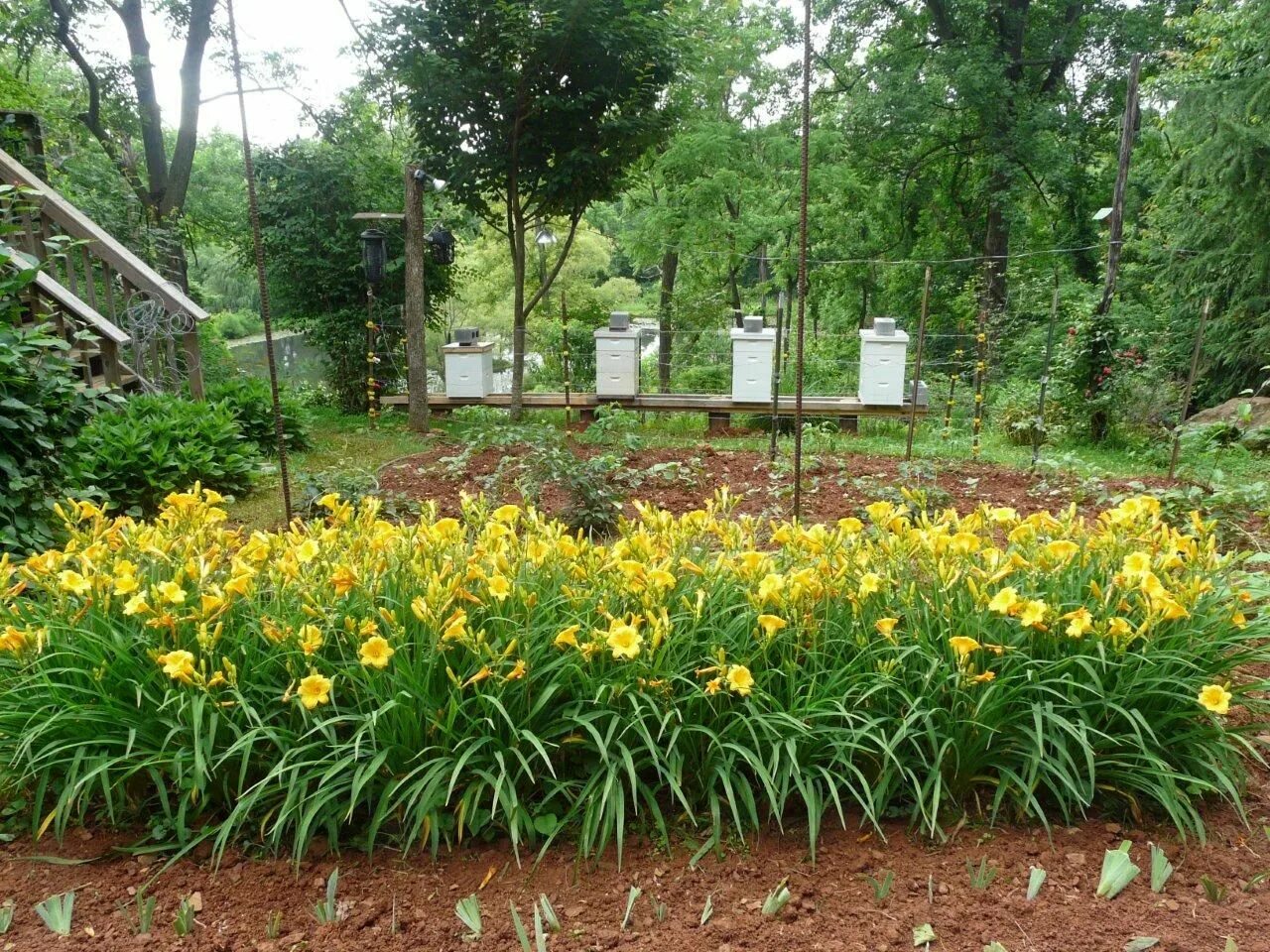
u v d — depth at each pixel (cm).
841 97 2427
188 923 221
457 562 290
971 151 2127
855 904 227
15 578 346
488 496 607
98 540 302
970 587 271
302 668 259
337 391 1297
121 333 744
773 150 1992
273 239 1282
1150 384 1029
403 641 255
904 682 261
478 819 250
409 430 1014
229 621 271
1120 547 292
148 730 254
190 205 2023
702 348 2097
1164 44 2011
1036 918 221
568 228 2408
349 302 1316
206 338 1310
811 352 2000
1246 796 273
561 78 1039
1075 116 2028
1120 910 224
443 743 251
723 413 1080
